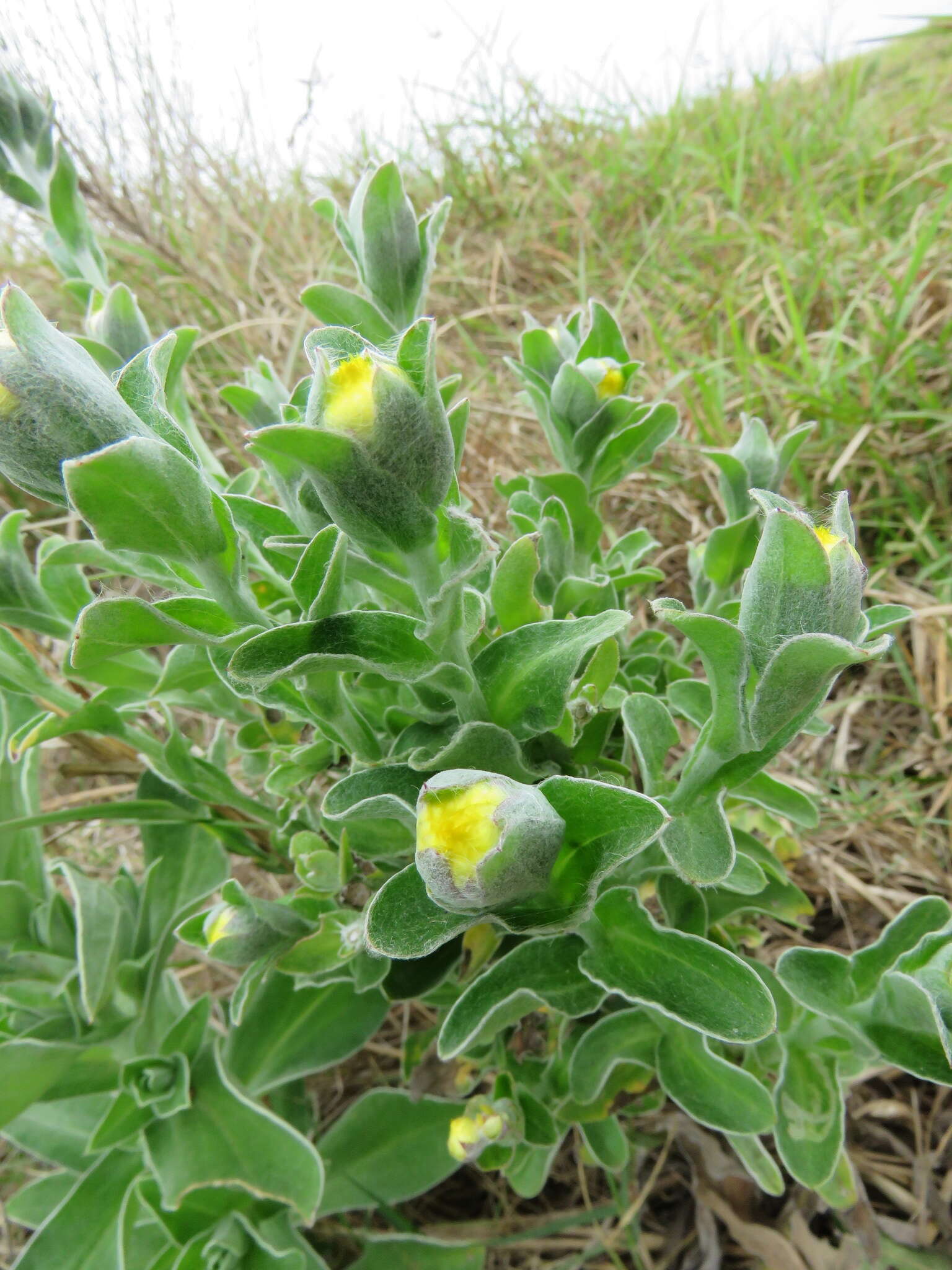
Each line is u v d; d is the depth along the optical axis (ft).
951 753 1.34
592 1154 0.91
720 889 0.92
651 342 1.84
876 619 0.72
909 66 2.52
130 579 1.40
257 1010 1.04
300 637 0.55
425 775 0.65
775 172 2.22
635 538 1.10
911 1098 1.11
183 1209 0.94
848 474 1.60
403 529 0.50
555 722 0.63
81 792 1.46
